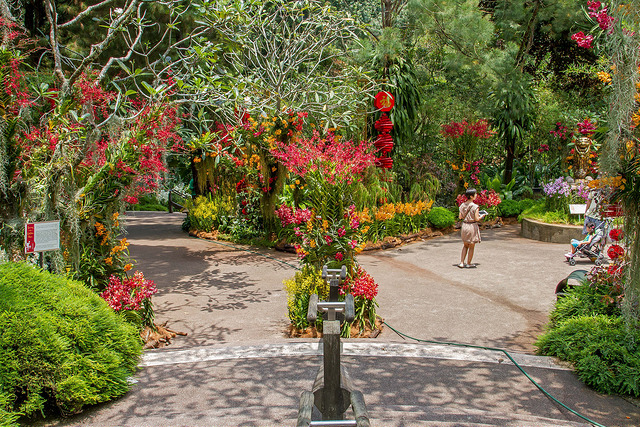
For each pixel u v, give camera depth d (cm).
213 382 438
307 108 1094
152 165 611
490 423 344
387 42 1397
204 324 648
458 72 1675
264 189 1185
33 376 374
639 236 436
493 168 2103
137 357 495
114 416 373
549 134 1927
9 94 480
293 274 930
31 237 482
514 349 535
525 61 1681
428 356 504
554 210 1344
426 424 337
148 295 586
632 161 420
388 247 1177
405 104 1516
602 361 440
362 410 215
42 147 535
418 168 1620
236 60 1165
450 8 1452
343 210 625
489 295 766
